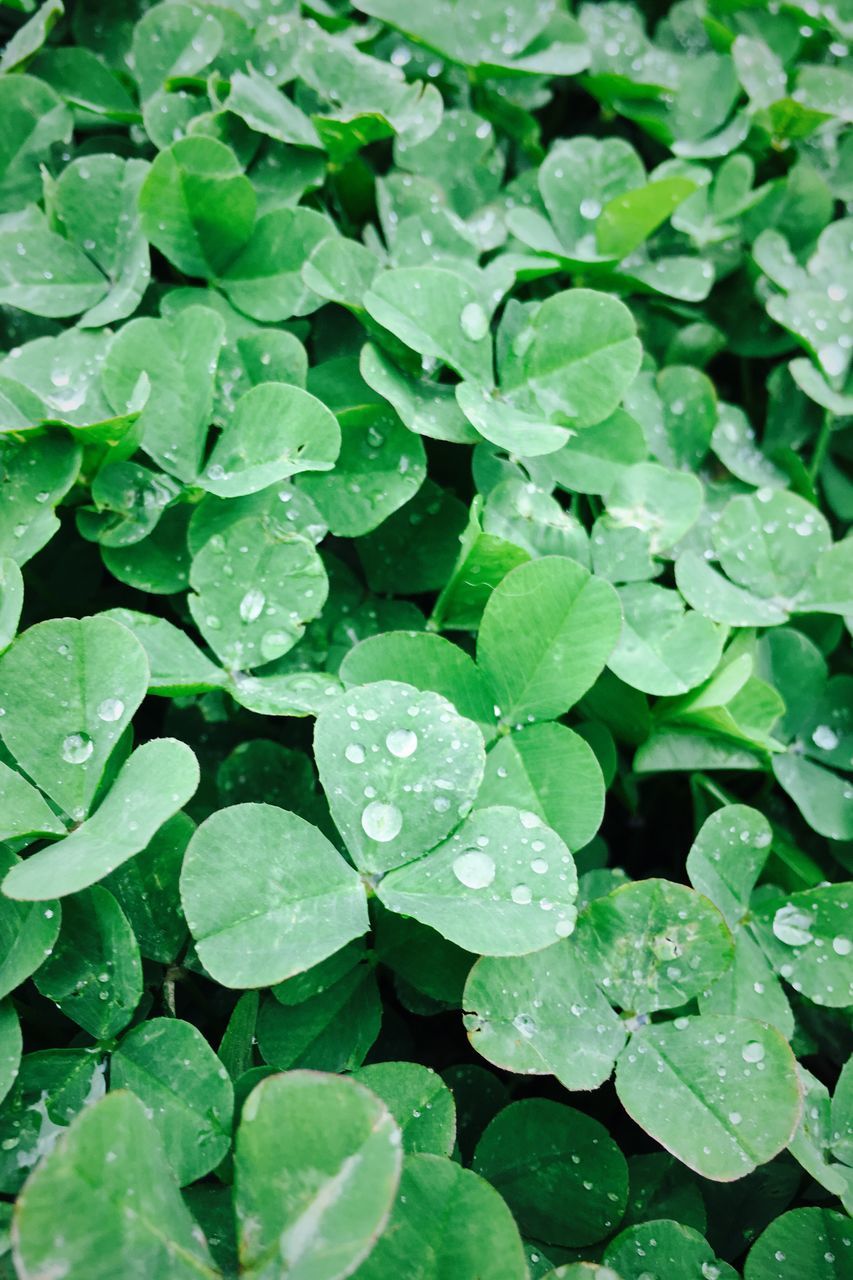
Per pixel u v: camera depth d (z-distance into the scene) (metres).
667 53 0.29
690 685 0.23
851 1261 0.20
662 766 0.23
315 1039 0.21
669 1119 0.20
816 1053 0.23
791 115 0.28
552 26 0.27
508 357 0.24
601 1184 0.21
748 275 0.28
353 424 0.23
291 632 0.22
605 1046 0.20
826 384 0.26
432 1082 0.20
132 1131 0.18
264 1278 0.17
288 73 0.26
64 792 0.20
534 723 0.22
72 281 0.25
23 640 0.20
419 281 0.23
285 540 0.22
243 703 0.21
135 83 0.27
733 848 0.22
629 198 0.25
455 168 0.27
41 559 0.24
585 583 0.22
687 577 0.24
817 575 0.24
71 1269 0.17
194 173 0.24
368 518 0.23
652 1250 0.20
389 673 0.22
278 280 0.25
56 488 0.22
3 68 0.26
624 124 0.30
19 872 0.19
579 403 0.24
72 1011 0.20
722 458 0.26
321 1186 0.18
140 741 0.24
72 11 0.28
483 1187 0.19
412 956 0.21
